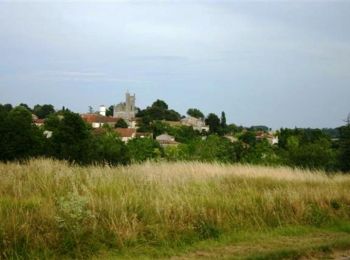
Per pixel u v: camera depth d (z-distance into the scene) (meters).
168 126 129.62
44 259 8.58
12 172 14.30
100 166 19.92
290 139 52.78
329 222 13.39
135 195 11.80
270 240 11.04
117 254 9.27
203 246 10.20
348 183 20.27
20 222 9.12
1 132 44.81
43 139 49.38
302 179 19.59
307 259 9.43
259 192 14.69
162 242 10.01
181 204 11.46
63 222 9.35
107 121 152.75
